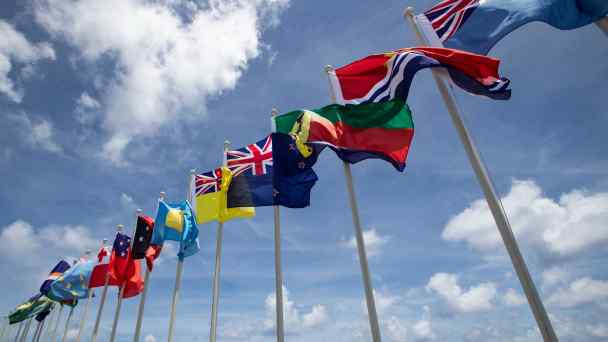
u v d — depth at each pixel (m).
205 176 19.75
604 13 8.45
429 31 11.17
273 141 13.59
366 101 12.08
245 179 17.67
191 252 19.86
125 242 24.64
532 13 9.59
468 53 9.89
